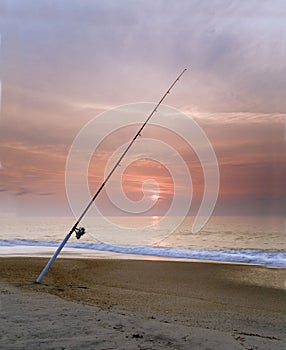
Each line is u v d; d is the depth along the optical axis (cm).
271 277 1047
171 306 615
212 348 331
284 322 533
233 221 5253
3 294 551
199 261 1369
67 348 308
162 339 349
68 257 1452
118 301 627
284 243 2308
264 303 731
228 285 932
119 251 1786
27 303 482
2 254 1562
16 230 3806
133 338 345
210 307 640
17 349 300
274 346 358
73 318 407
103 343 326
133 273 1085
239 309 644
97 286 834
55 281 844
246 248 1992
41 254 1567
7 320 389
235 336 386
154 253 1700
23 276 884
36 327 366
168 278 1018
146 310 547
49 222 5662
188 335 367
